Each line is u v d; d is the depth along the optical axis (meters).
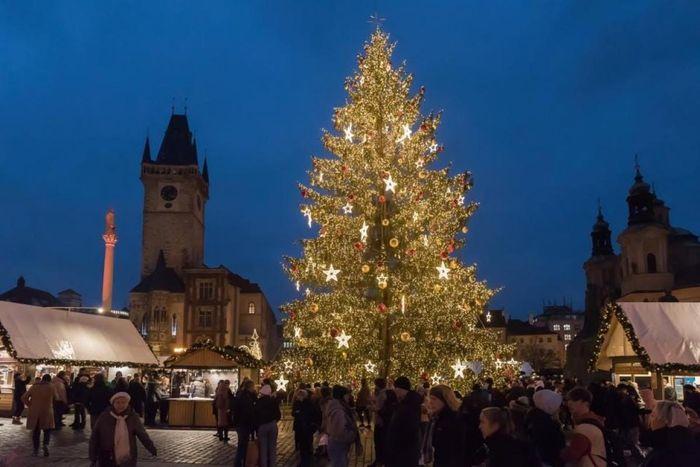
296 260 24.80
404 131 22.75
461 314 23.41
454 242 24.42
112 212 60.12
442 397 8.27
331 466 11.71
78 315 34.88
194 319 84.88
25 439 21.25
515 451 6.18
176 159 106.81
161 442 22.20
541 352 125.19
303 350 24.28
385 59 26.14
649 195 79.44
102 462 9.09
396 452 8.95
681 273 74.69
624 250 78.94
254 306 94.44
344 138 27.42
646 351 21.11
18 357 28.17
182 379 35.47
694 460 5.97
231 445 21.44
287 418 33.22
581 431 6.55
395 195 24.38
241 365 31.38
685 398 14.20
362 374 23.31
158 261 95.06
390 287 23.36
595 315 88.62
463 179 24.97
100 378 21.22
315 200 25.53
